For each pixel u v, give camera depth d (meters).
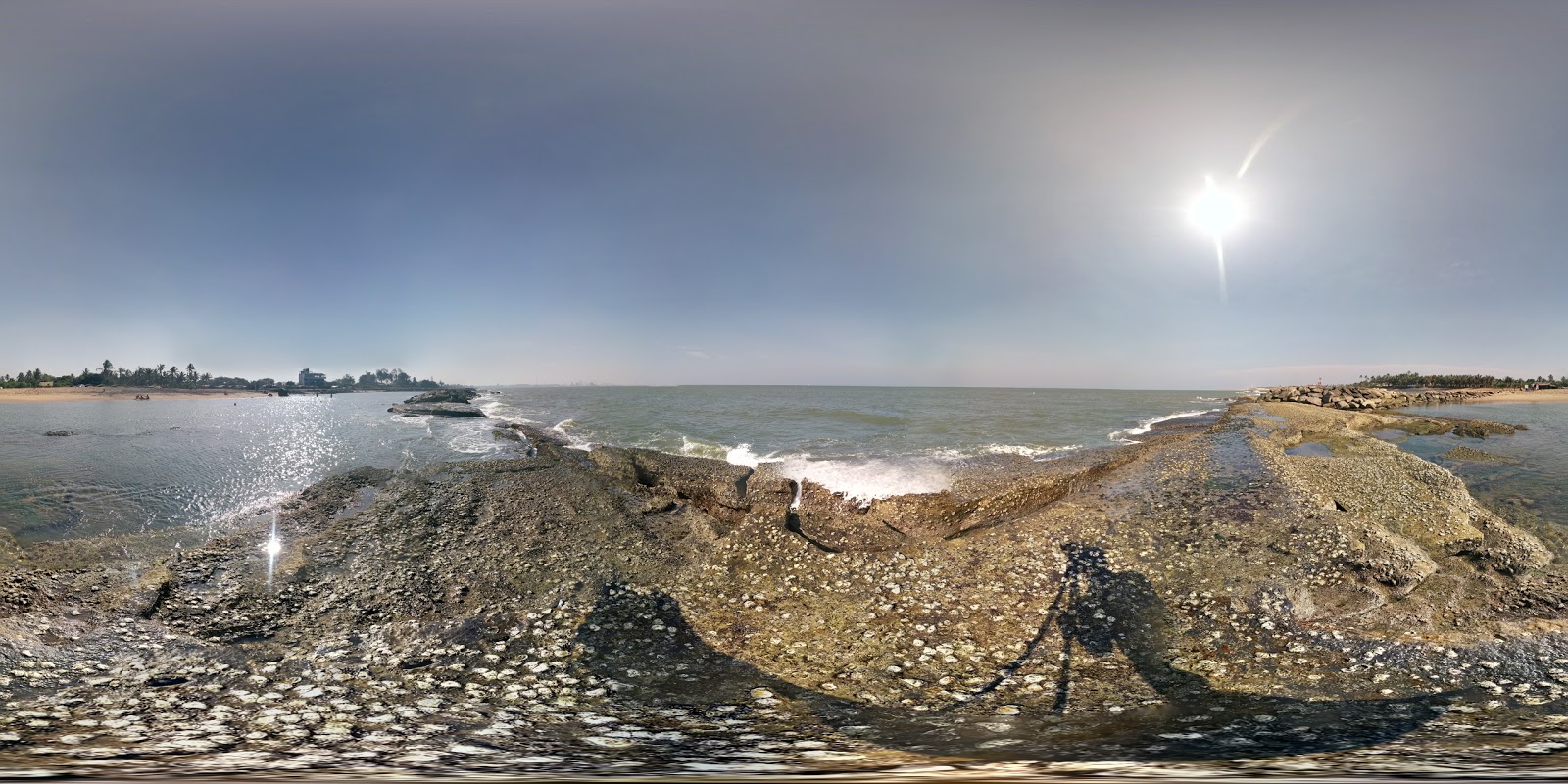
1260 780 2.58
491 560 12.01
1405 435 26.88
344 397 112.12
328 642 8.60
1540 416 34.78
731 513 15.14
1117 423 32.16
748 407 46.94
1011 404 51.56
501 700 6.65
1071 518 13.60
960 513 14.46
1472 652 7.54
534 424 35.16
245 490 17.61
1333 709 6.14
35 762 2.96
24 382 105.69
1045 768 3.15
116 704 6.14
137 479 18.89
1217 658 7.94
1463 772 2.80
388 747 3.94
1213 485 15.50
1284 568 10.46
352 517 14.62
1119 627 8.95
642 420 34.59
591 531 13.70
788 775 2.87
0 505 15.18
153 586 10.09
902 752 4.05
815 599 10.38
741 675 7.72
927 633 9.00
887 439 25.62
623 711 6.23
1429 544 11.23
